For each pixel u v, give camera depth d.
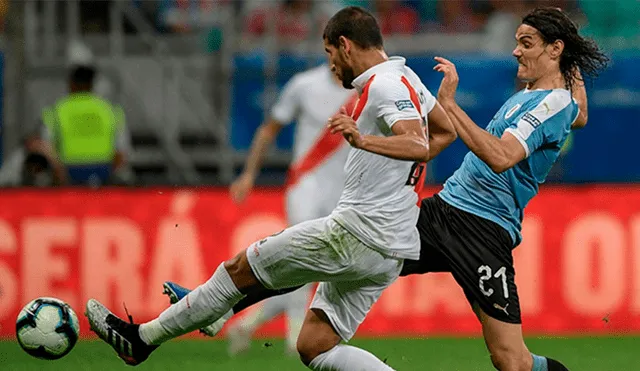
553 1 51.75
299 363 29.20
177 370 27.66
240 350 31.34
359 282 19.36
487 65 46.03
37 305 20.59
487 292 19.97
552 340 35.41
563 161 45.94
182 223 37.03
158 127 46.22
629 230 37.53
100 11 47.25
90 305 19.94
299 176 31.48
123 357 20.06
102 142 41.44
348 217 18.55
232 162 45.34
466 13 52.00
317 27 49.22
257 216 37.19
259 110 46.12
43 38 46.59
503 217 20.28
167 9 49.91
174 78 46.41
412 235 19.08
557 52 20.08
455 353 31.81
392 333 37.12
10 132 44.72
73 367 28.02
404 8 51.72
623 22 50.84
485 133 19.11
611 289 37.47
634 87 46.09
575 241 37.50
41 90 46.06
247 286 19.14
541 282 37.41
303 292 31.09
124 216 36.97
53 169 39.94
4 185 38.50
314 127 31.39
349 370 19.58
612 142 46.06
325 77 31.41
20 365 28.39
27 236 36.78
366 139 17.08
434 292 37.28
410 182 18.77
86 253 36.84
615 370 28.34
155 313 36.75
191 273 36.97
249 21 49.31
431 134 19.28
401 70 18.69
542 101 19.77
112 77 46.44
